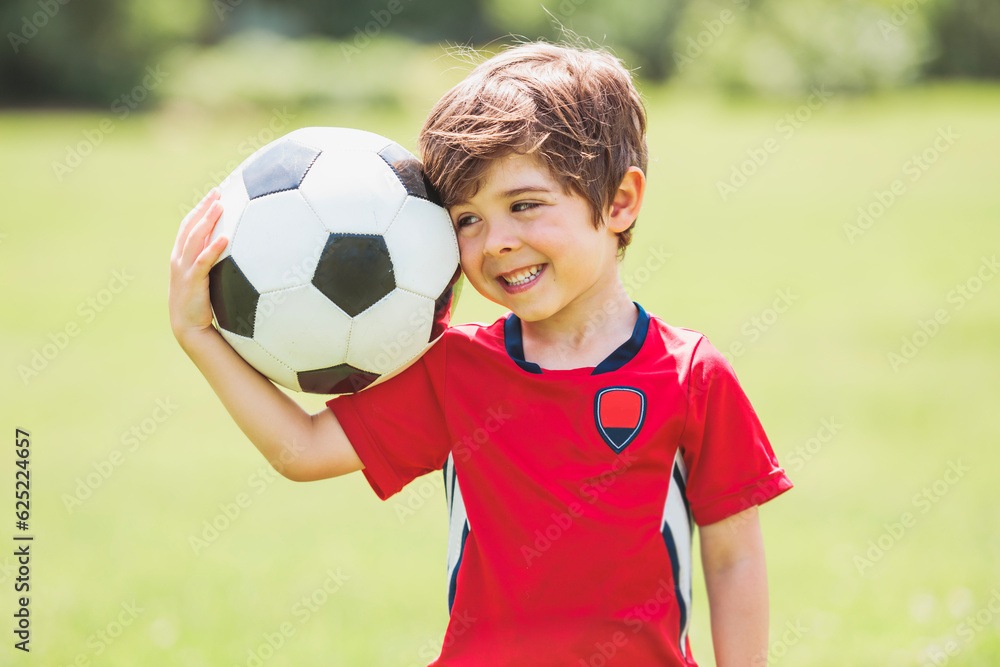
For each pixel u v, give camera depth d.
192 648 4.32
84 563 5.38
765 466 2.54
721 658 2.60
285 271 2.38
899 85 37.69
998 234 15.73
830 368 9.23
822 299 12.02
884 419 7.78
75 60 37.12
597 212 2.47
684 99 38.22
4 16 36.12
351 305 2.41
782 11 39.38
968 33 43.03
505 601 2.46
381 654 4.29
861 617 4.61
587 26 44.84
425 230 2.47
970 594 4.80
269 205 2.41
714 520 2.55
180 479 6.84
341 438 2.59
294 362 2.47
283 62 37.84
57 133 29.45
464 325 2.72
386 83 36.38
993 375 8.88
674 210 18.75
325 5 52.25
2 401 8.68
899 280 12.95
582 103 2.47
